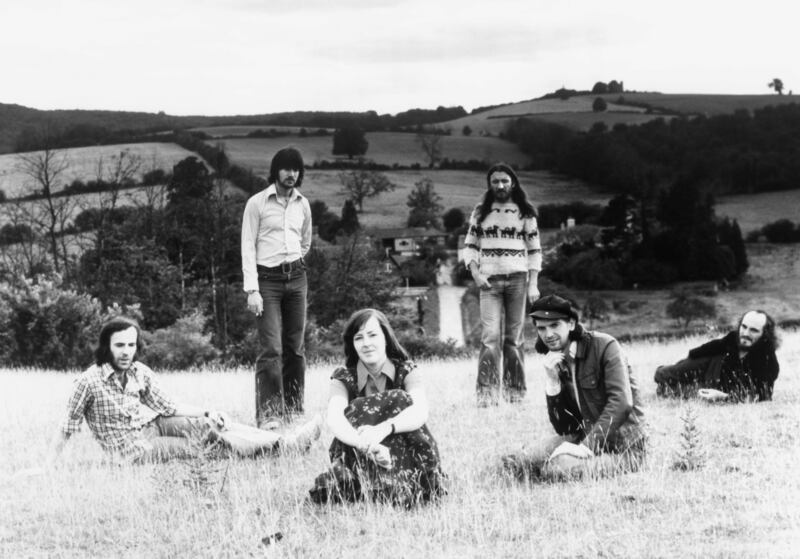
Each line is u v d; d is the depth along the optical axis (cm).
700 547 469
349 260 6122
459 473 650
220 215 5900
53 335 2662
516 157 19000
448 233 14425
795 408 852
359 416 589
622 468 627
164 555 505
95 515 590
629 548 474
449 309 10331
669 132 17562
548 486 611
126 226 6431
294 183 912
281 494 609
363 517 546
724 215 13775
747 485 587
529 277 1030
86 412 760
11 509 615
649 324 10081
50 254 6219
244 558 491
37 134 12350
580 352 659
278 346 902
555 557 468
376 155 18862
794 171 14812
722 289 11312
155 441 746
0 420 1002
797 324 3444
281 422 872
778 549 460
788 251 12306
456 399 1029
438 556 475
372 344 611
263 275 904
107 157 13488
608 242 12331
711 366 955
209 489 620
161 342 2709
